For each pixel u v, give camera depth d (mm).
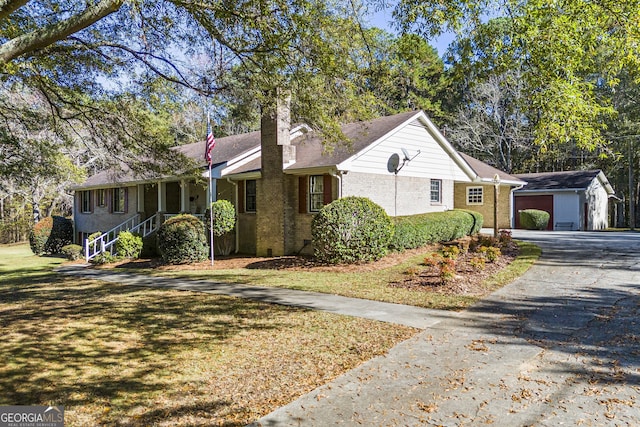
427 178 18266
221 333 6750
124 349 6094
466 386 4566
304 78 7902
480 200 25156
